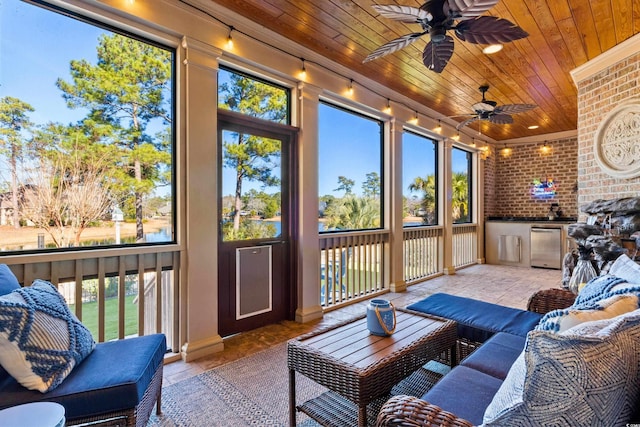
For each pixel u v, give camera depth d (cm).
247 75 308
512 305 399
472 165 710
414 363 163
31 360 126
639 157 308
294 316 346
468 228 684
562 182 673
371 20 278
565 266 357
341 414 165
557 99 468
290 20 280
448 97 464
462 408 114
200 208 260
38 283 160
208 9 260
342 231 410
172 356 247
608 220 325
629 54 314
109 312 226
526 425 72
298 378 222
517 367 88
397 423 95
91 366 144
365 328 190
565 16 268
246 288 312
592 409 71
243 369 237
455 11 191
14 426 98
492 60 345
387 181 464
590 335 80
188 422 177
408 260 510
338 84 371
